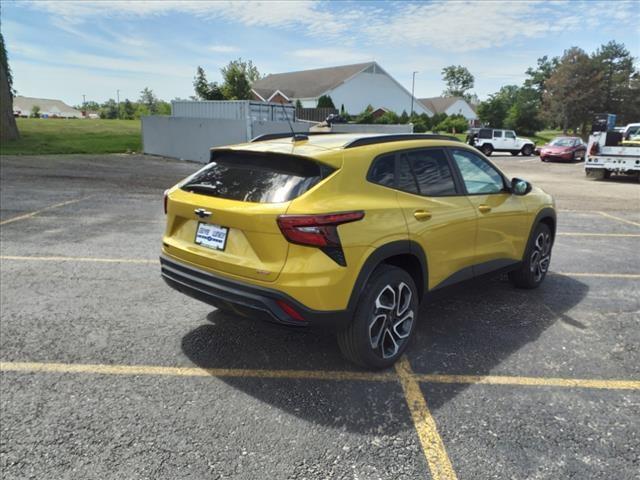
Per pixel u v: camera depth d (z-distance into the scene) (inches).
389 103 2381.9
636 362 146.3
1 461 98.3
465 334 163.8
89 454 101.1
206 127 805.2
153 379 131.6
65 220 331.0
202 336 158.2
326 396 124.9
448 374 137.3
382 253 128.2
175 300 188.7
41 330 159.6
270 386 129.3
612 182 679.1
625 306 192.4
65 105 4867.1
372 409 119.4
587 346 156.3
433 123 2343.8
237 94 1632.6
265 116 869.2
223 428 110.9
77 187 482.9
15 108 4495.6
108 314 174.1
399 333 142.9
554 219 215.8
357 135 152.3
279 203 119.5
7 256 242.7
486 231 169.2
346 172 126.5
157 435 107.7
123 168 671.8
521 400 124.6
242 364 140.9
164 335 158.6
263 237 119.0
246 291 121.8
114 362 140.3
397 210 134.2
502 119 2741.1
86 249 258.7
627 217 400.2
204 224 134.3
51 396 122.0
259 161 134.5
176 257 142.0
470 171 169.9
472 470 98.7
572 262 258.7
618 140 697.0
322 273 117.7
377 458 102.0
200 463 99.2
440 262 150.4
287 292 117.4
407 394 126.5
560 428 113.0
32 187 470.6
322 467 99.0
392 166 140.0
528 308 188.4
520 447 106.0
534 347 154.9
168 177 592.4
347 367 140.4
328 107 1982.0
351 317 126.0
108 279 211.3
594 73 2650.1
